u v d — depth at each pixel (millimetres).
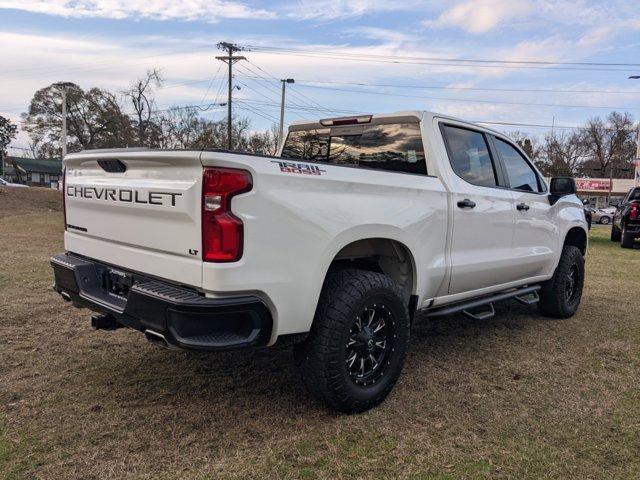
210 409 3316
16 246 9945
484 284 4551
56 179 84188
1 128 79938
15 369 3857
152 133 57500
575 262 5777
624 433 3156
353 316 3119
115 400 3402
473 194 4219
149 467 2660
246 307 2713
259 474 2627
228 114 38344
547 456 2883
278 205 2801
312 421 3193
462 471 2713
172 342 2715
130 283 3195
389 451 2881
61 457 2721
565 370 4188
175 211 2795
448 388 3773
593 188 68750
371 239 3543
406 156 4148
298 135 5008
